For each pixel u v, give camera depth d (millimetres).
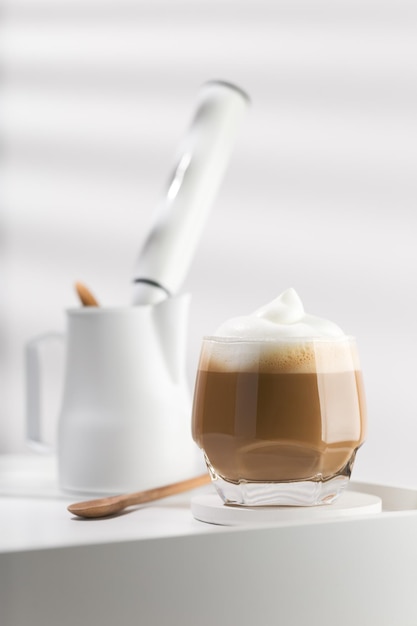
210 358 890
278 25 1802
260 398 862
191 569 830
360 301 1734
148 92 1886
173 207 1075
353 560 861
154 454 1014
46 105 1954
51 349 1932
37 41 1954
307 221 1771
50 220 1952
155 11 1880
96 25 1915
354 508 884
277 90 1802
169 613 826
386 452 1710
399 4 1707
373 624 866
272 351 867
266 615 841
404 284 1703
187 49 1863
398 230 1707
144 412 1014
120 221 1900
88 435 1016
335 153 1760
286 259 1782
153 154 1885
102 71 1915
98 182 1921
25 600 801
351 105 1747
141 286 1061
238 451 869
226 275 1818
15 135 1973
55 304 1942
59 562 809
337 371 876
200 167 1087
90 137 1924
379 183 1725
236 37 1831
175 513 942
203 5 1850
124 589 819
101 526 887
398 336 1709
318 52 1773
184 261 1073
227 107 1113
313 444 862
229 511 879
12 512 951
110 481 1011
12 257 1973
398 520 875
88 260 1920
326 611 854
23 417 1969
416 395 1703
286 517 870
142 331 1023
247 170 1818
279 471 872
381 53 1725
